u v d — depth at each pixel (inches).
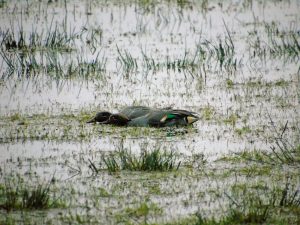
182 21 1804.9
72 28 1717.5
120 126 1063.0
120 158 904.9
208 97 1215.6
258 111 1125.7
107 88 1283.2
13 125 1048.8
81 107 1159.0
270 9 1934.1
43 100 1202.6
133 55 1509.6
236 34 1688.0
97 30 1690.5
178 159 906.1
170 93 1244.5
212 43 1608.0
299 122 1065.5
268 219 713.6
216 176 840.9
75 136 1000.9
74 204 750.5
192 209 739.4
